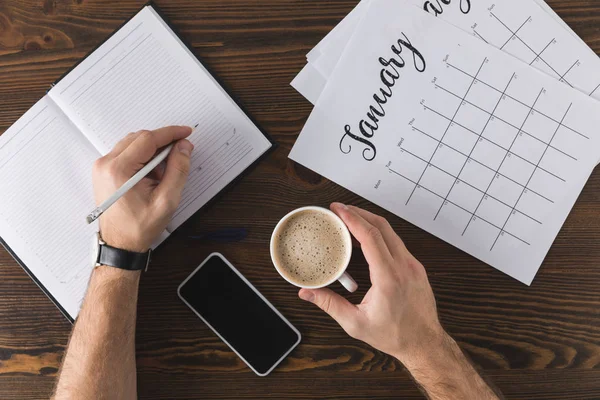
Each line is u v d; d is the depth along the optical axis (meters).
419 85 0.69
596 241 0.71
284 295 0.72
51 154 0.69
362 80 0.69
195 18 0.70
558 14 0.70
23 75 0.70
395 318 0.62
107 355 0.64
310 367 0.72
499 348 0.72
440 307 0.72
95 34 0.71
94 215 0.56
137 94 0.69
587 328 0.72
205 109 0.69
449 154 0.70
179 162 0.63
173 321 0.72
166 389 0.72
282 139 0.71
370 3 0.69
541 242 0.71
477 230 0.71
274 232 0.64
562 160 0.70
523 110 0.70
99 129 0.69
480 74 0.69
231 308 0.71
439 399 0.65
